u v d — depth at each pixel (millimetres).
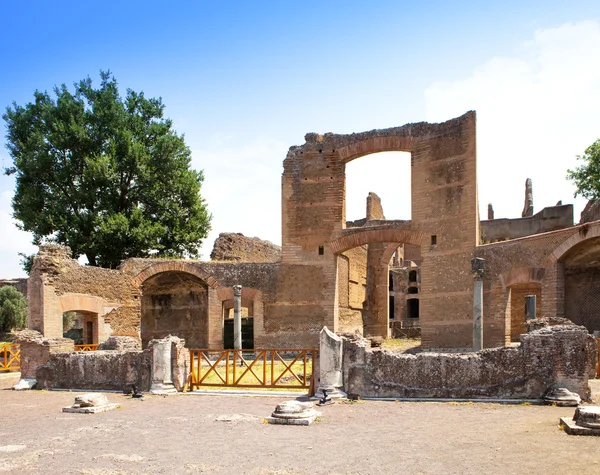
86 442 12047
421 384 16078
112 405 16188
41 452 11273
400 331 51656
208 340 34781
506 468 9195
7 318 59750
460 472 9102
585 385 14984
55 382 20609
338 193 34219
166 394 18406
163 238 43938
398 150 33344
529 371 15328
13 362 29672
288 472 9461
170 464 10148
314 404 15680
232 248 44719
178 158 45812
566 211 43594
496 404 14930
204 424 13602
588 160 47156
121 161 42688
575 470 8930
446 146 31125
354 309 43219
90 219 41000
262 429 12852
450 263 30234
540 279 26000
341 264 39969
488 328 28375
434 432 11969
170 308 39188
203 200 47406
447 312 30078
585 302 27625
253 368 25578
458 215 30188
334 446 11062
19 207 42719
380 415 14055
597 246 24906
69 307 31266
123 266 34781
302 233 34562
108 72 45594
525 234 44438
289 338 33938
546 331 15422
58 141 41438
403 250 70688
